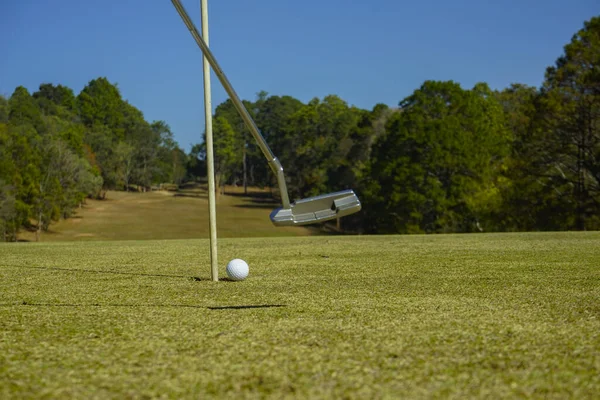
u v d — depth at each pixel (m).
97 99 116.62
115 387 3.76
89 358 4.50
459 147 45.66
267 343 4.89
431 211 47.81
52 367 4.26
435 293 7.83
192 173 120.75
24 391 3.71
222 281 9.52
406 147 49.19
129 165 107.25
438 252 14.88
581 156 38.56
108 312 6.64
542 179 40.31
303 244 19.44
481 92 59.88
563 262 11.80
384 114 68.31
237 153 115.38
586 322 5.63
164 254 15.89
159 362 4.34
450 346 4.70
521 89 64.75
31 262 13.80
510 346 4.67
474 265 11.49
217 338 5.11
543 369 4.03
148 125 117.81
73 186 64.25
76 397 3.59
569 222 39.09
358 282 9.16
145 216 74.62
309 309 6.60
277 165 4.86
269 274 10.45
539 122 38.53
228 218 75.81
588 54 37.03
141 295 8.03
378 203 50.38
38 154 55.31
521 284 8.62
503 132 52.22
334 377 3.90
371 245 18.23
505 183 42.84
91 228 64.44
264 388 3.68
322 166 80.69
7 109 57.94
